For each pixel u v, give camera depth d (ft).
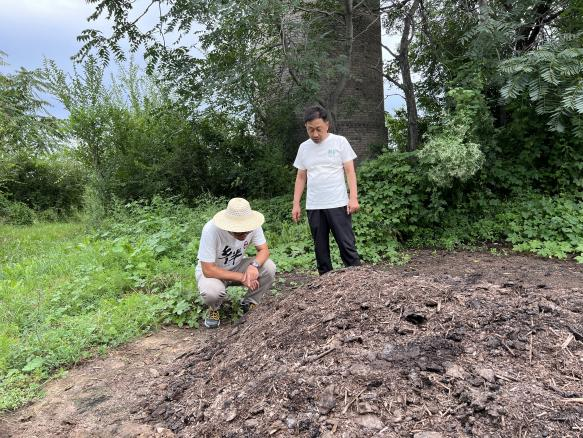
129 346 12.71
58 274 19.58
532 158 23.66
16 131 50.80
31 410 9.77
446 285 10.21
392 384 7.28
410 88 32.58
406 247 22.41
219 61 27.48
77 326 13.32
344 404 7.12
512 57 22.79
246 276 12.80
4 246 28.58
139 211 27.25
